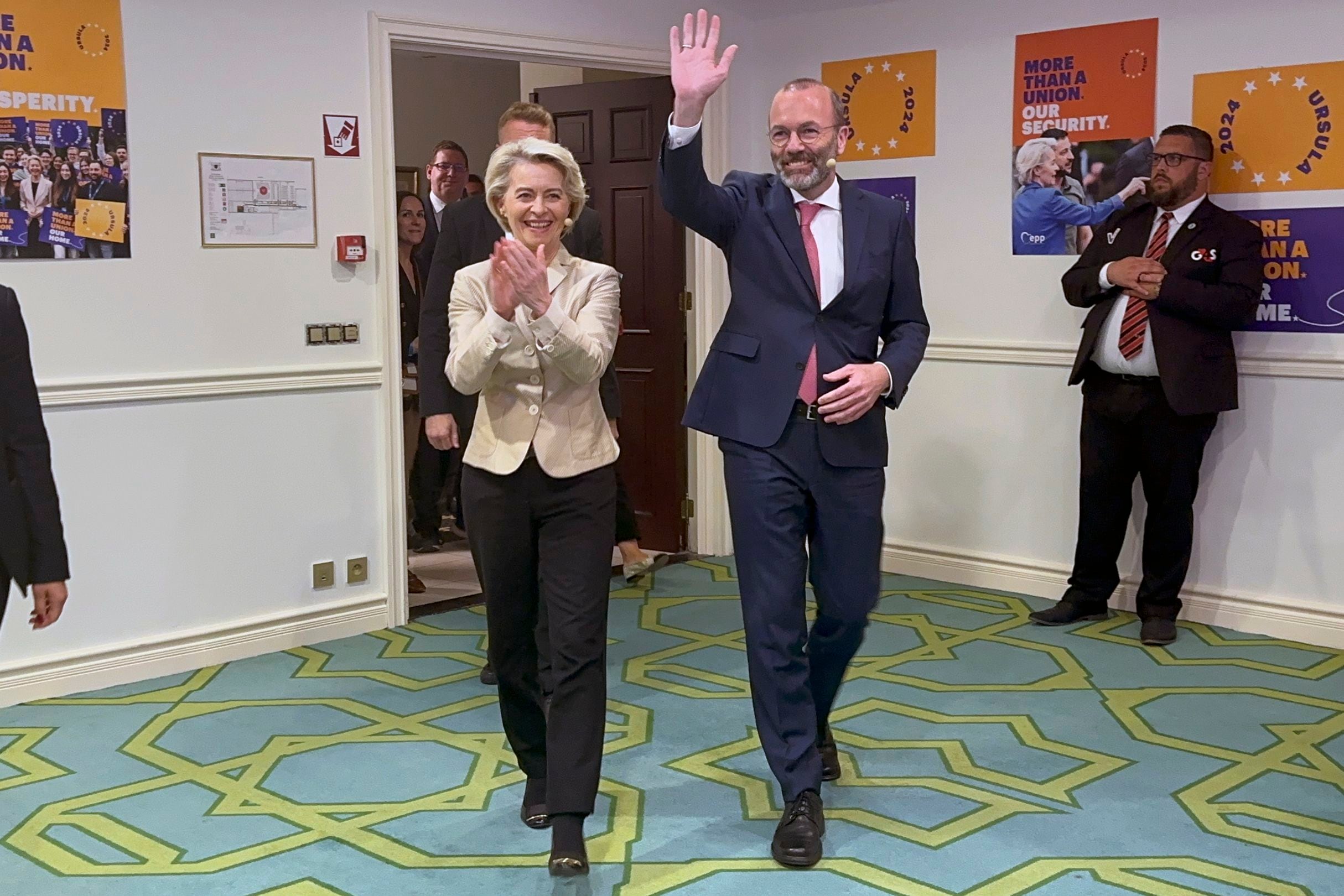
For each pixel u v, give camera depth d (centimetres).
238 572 429
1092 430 447
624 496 504
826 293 275
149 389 401
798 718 279
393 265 455
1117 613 473
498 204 257
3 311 222
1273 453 437
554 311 242
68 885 270
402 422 465
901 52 512
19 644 385
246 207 419
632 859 279
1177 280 413
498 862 278
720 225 277
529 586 265
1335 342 421
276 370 428
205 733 359
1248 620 446
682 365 561
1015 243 488
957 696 383
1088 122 463
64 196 381
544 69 650
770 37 553
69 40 379
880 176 527
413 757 339
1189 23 438
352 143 443
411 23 450
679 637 448
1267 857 277
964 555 516
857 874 271
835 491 275
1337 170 413
